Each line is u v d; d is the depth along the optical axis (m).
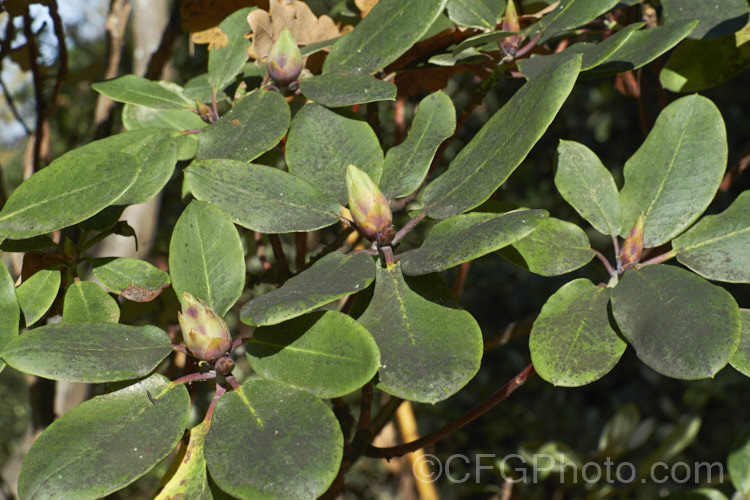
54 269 0.74
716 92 3.68
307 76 0.83
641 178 0.76
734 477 0.87
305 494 0.63
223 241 0.72
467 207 0.70
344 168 0.75
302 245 0.94
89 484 0.65
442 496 2.86
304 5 0.87
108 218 0.76
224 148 0.75
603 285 0.72
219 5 0.93
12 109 1.02
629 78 1.05
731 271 0.72
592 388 3.69
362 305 0.70
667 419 3.46
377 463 3.03
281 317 0.65
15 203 0.69
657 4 0.96
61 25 0.99
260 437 0.65
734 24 0.82
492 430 3.36
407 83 0.92
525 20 0.91
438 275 0.70
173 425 0.67
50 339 0.68
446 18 0.86
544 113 0.68
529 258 0.73
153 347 0.69
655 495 1.49
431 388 0.66
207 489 0.67
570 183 0.76
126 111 0.88
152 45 1.39
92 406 0.67
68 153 0.76
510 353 3.77
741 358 0.68
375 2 0.93
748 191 0.74
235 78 0.86
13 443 3.56
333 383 0.66
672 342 0.66
